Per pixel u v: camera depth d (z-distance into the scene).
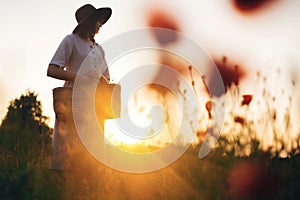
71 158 6.81
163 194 5.98
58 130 6.89
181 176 6.04
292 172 5.84
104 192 6.02
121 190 6.08
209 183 5.89
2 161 6.54
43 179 6.12
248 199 5.79
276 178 5.80
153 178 6.16
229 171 5.93
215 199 5.81
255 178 5.79
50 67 6.88
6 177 6.10
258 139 6.21
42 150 6.99
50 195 5.90
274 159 5.98
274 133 6.20
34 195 5.91
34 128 7.31
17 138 6.91
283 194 5.74
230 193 5.82
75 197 5.95
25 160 6.56
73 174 6.67
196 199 5.85
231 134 6.43
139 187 6.10
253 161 5.92
